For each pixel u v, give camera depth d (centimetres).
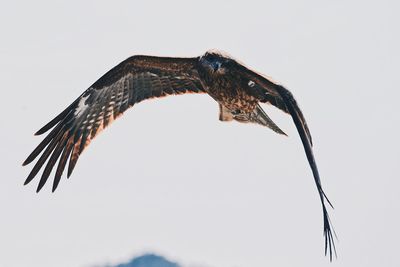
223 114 1434
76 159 1465
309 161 1139
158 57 1446
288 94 1253
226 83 1364
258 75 1305
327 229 1080
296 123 1212
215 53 1376
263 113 1394
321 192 1091
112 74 1471
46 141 1451
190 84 1471
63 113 1459
